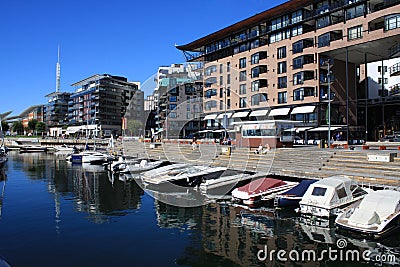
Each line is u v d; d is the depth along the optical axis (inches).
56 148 2753.4
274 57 1900.8
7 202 789.9
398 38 1453.0
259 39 1967.3
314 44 1728.6
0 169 1486.2
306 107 1733.5
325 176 777.6
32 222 609.6
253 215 639.1
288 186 756.0
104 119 3599.9
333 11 1630.2
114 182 1098.1
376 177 695.1
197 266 413.1
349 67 1941.4
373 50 1667.1
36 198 836.0
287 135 1176.8
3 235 534.6
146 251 460.8
